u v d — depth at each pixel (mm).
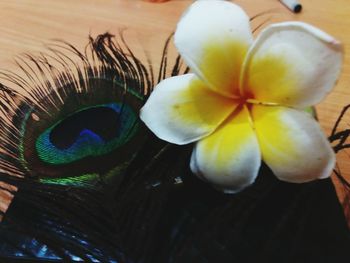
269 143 131
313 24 253
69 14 263
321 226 147
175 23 256
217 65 135
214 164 134
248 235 145
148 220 147
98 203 148
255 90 136
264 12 257
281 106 133
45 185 151
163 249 145
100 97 166
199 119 140
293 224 145
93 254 146
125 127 159
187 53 135
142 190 150
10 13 264
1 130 166
